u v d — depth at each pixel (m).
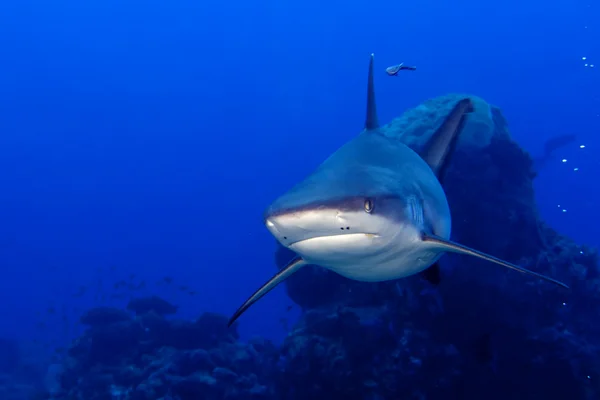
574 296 10.51
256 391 11.03
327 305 9.96
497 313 8.62
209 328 13.38
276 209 2.85
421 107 12.09
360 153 3.60
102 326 13.23
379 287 9.40
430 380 8.47
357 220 2.82
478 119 10.52
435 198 3.93
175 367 11.37
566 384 8.27
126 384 11.66
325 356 8.86
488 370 8.53
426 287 8.82
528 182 10.87
